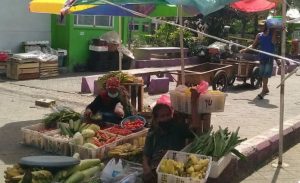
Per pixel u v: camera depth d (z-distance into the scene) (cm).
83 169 476
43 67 1375
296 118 834
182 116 578
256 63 1287
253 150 609
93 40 1581
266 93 1199
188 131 537
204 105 565
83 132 591
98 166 493
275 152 679
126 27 1742
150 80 1180
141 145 611
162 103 546
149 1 580
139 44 1912
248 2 849
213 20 2161
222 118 894
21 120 809
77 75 1470
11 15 1412
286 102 1114
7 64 1328
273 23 1093
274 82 1469
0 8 1383
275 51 1120
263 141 648
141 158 555
